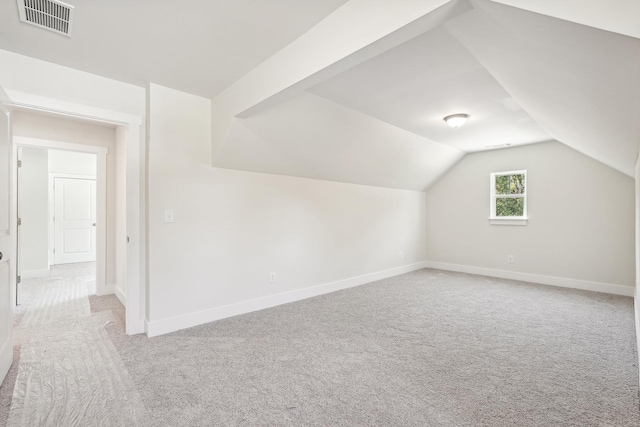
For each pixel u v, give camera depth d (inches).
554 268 179.5
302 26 72.9
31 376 79.4
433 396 70.8
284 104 112.1
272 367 83.7
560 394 71.8
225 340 101.0
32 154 195.6
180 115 111.0
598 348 96.0
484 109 128.0
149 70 95.0
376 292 163.8
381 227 198.2
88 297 153.6
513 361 87.7
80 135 150.7
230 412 65.0
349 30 64.6
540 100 89.0
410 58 86.9
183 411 65.3
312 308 135.9
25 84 86.0
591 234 167.0
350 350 94.1
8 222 83.7
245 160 125.8
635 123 65.9
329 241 165.8
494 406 67.2
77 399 69.6
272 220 140.2
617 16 35.3
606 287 162.1
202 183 117.3
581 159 170.1
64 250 252.5
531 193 187.5
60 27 72.2
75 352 92.8
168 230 108.6
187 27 72.6
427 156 190.5
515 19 48.0
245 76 98.0
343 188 173.9
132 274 105.6
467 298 151.8
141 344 98.0
